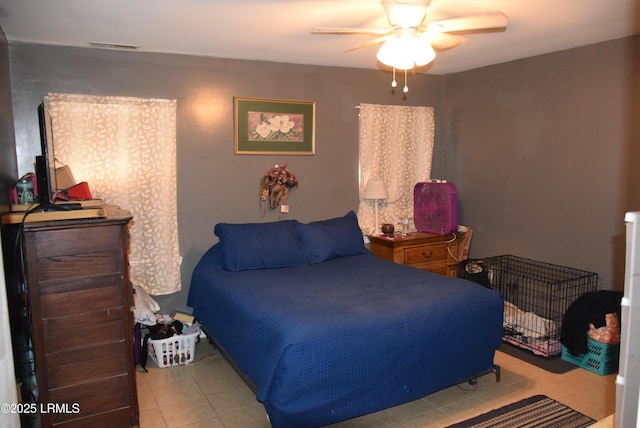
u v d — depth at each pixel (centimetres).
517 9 272
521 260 427
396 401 261
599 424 143
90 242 229
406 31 246
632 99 339
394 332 255
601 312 327
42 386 223
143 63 364
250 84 402
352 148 453
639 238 101
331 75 436
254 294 299
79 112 344
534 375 324
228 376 328
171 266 381
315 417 239
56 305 224
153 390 308
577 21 297
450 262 467
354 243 410
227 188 402
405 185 481
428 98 489
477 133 463
